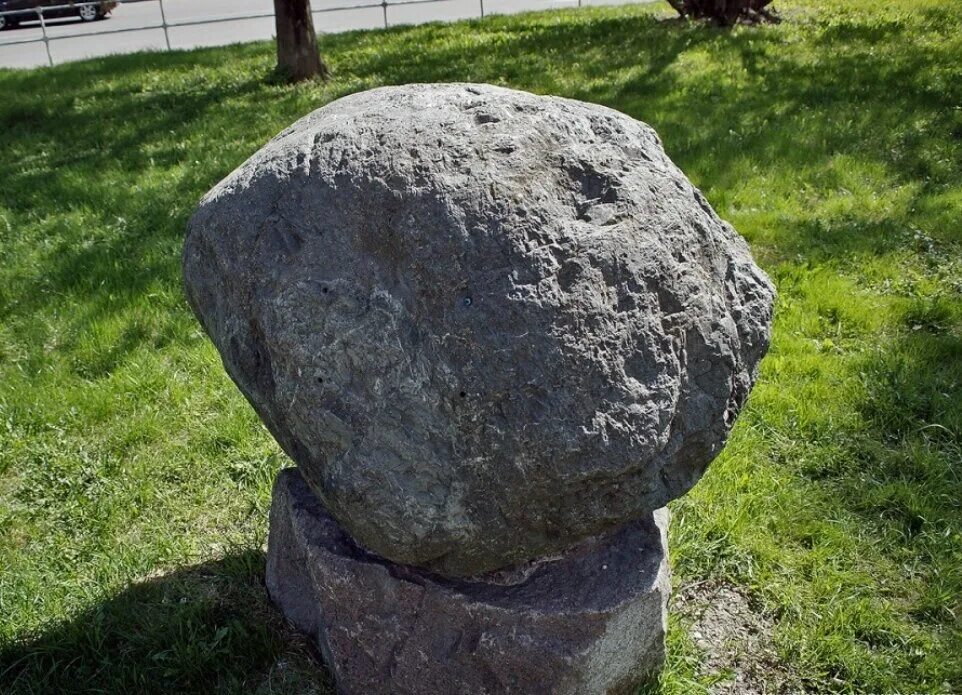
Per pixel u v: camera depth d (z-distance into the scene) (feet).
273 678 8.47
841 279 15.34
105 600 9.33
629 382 6.35
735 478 10.93
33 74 34.65
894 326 14.11
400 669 7.73
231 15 55.16
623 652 7.55
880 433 11.75
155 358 13.83
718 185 18.98
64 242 17.94
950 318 14.11
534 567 7.47
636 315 6.44
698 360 6.82
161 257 16.89
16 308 15.40
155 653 8.61
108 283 15.94
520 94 7.39
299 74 30.45
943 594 9.24
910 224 17.03
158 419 12.51
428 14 49.21
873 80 25.93
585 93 25.84
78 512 10.87
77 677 8.50
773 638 8.93
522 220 6.34
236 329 7.04
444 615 7.41
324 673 8.49
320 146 6.91
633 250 6.53
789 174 19.42
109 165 22.76
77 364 13.82
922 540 10.00
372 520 6.66
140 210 19.47
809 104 24.03
